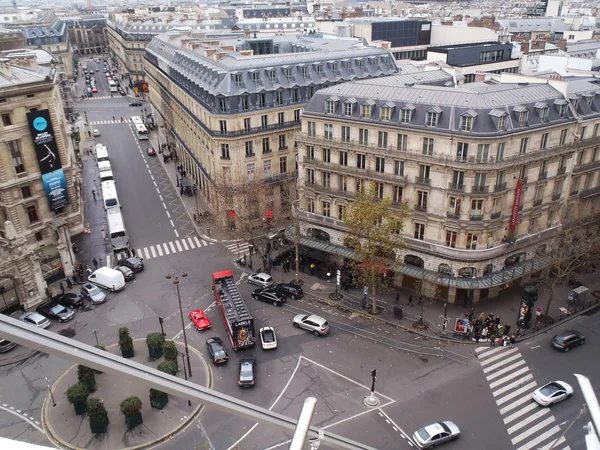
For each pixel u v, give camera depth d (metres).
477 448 45.34
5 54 98.44
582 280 73.88
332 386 53.53
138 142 149.88
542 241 69.62
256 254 84.19
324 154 74.81
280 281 75.75
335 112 72.19
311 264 78.38
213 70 86.00
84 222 96.12
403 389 53.09
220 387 53.22
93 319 66.19
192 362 57.22
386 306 68.69
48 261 77.81
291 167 93.56
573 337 58.81
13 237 65.44
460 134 59.72
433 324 64.31
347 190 73.50
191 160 111.94
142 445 45.44
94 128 162.50
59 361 57.88
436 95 64.94
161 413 49.28
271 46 125.19
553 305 68.12
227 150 86.06
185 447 45.59
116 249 83.50
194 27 196.00
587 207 75.25
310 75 92.38
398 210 67.88
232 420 48.81
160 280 76.25
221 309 64.50
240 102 83.50
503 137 59.16
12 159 73.50
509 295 70.75
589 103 69.62
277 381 54.28
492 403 50.91
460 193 61.75
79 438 46.25
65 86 157.25
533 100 64.12
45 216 79.56
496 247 65.31
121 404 47.03
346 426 48.06
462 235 63.97
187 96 104.69
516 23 198.75
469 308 67.56
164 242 89.06
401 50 153.12
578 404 50.38
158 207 104.12
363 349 59.81
